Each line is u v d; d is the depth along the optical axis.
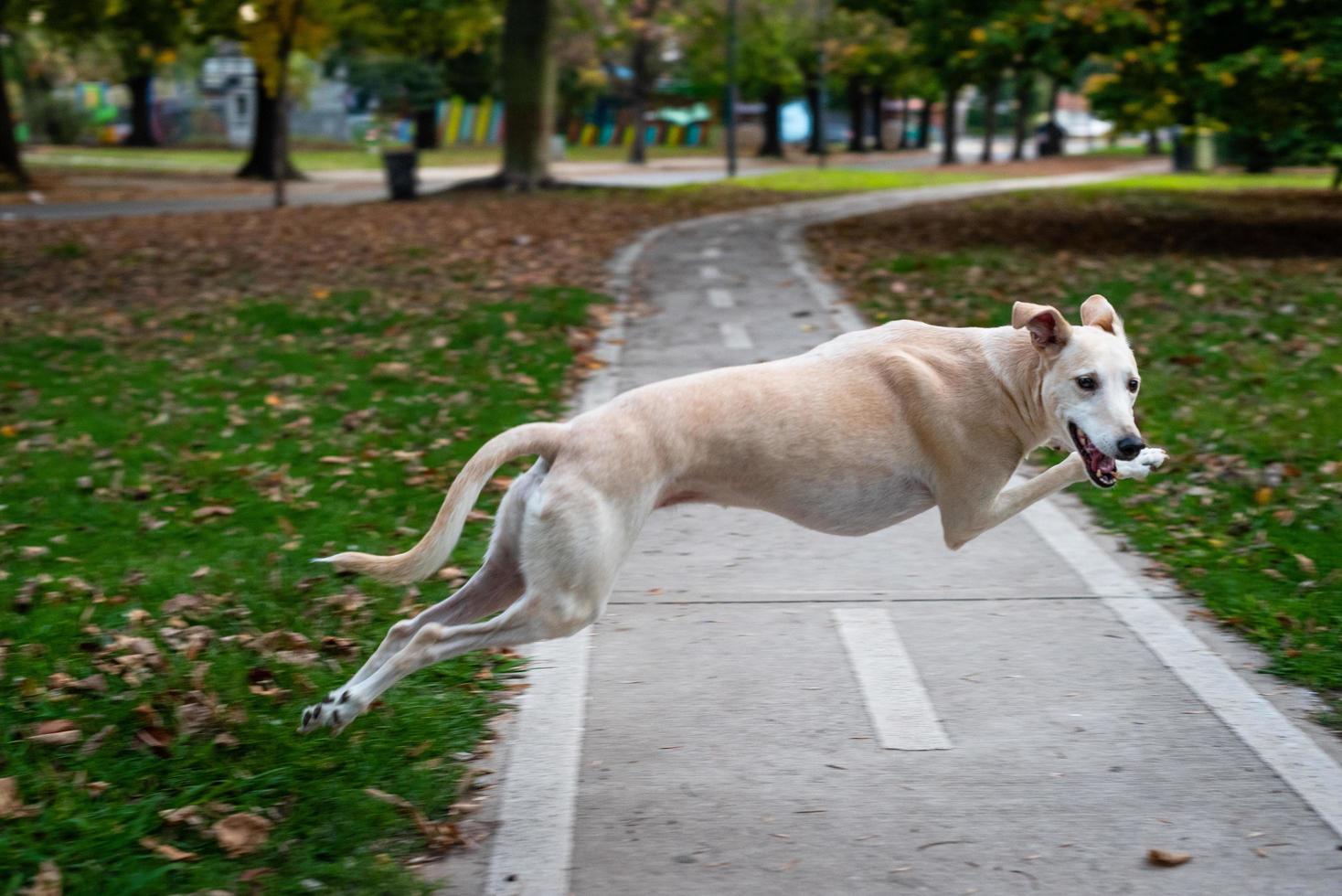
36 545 7.18
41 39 63.72
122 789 4.60
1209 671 5.52
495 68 66.50
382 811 4.43
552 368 10.79
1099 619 6.11
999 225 21.25
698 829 4.43
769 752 4.95
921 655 5.76
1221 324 11.95
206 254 18.58
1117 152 71.38
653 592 6.54
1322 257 16.53
